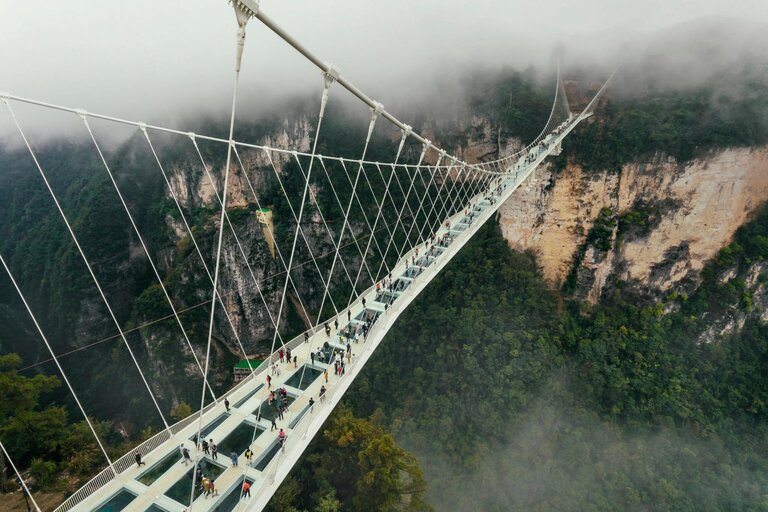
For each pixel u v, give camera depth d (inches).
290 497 1050.7
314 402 843.4
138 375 2475.4
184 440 755.4
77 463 1032.2
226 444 761.0
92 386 2393.0
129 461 687.1
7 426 1016.2
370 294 1300.4
